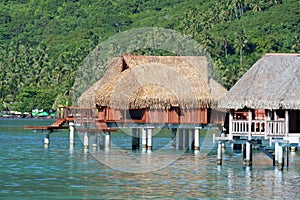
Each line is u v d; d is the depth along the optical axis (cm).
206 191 7525
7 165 9731
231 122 9412
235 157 11100
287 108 8881
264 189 7681
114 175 8688
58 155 11256
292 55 9900
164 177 8538
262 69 9738
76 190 7556
